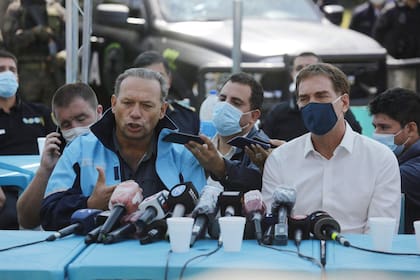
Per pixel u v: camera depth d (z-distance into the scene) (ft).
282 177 17.94
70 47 26.08
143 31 39.14
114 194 14.96
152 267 12.67
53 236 14.62
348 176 17.49
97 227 14.97
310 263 12.89
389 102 21.20
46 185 19.16
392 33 48.98
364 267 12.59
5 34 38.73
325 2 57.11
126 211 14.88
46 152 19.27
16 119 27.09
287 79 35.19
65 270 12.76
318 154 17.69
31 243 14.40
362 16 53.62
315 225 14.65
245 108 21.74
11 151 26.89
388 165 17.43
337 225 14.65
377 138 21.40
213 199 15.12
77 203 16.98
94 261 13.00
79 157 17.79
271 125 29.17
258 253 13.57
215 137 22.35
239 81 21.89
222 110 21.54
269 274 12.50
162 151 17.92
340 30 39.81
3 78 26.30
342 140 17.51
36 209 19.24
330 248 13.89
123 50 39.32
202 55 36.42
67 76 26.13
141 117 17.31
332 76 17.47
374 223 13.71
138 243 14.38
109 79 39.50
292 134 28.89
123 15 38.60
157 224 14.65
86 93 21.26
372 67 38.32
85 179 17.63
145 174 17.87
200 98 34.99
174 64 36.99
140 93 17.31
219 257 13.28
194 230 14.30
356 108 31.76
